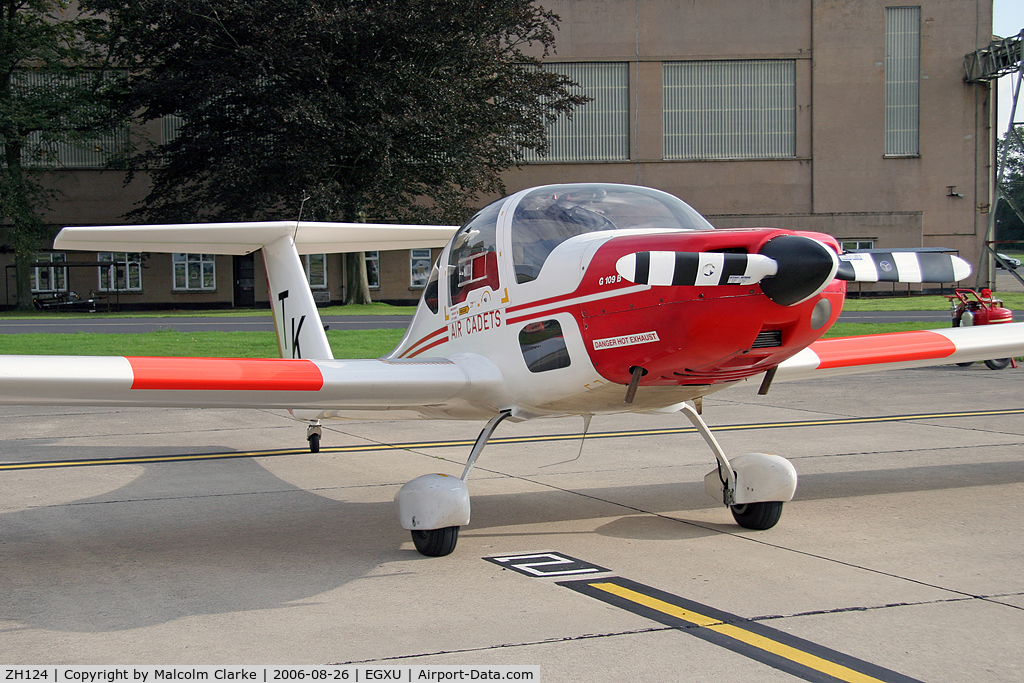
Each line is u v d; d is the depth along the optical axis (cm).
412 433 873
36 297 3441
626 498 559
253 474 659
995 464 650
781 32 3534
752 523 471
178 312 3095
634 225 438
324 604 356
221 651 305
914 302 2925
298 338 651
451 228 672
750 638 310
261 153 2669
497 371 455
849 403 1040
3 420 982
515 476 639
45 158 3322
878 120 3538
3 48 3112
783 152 3572
